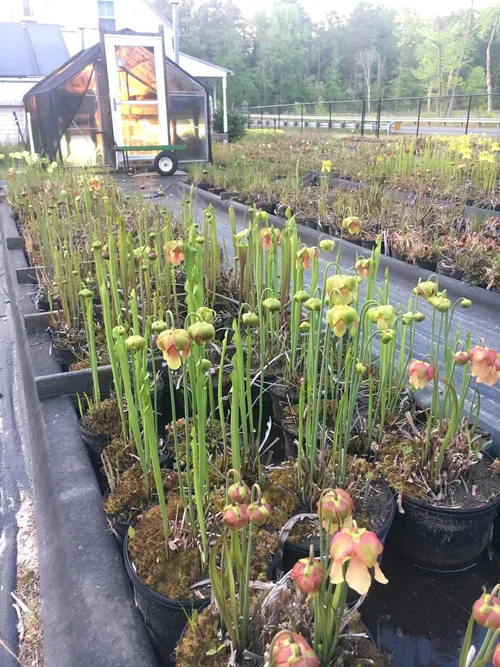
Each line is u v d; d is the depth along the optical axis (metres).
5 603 2.41
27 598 2.43
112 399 3.04
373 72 83.25
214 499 2.18
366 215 7.35
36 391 3.30
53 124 14.46
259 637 1.59
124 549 2.02
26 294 4.88
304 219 7.71
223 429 2.30
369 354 3.02
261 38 82.62
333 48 86.62
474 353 1.87
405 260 5.98
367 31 85.06
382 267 5.72
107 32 13.74
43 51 32.81
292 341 3.11
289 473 2.35
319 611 1.44
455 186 8.97
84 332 3.89
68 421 3.02
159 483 1.91
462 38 62.94
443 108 60.12
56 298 4.40
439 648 1.99
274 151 17.41
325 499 1.30
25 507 3.00
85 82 14.29
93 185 5.14
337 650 1.56
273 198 9.24
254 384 3.20
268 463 2.54
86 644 1.75
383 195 7.92
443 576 2.31
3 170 14.16
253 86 75.94
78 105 14.43
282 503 2.21
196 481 1.79
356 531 1.07
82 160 14.94
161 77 14.43
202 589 1.83
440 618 2.11
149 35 14.06
